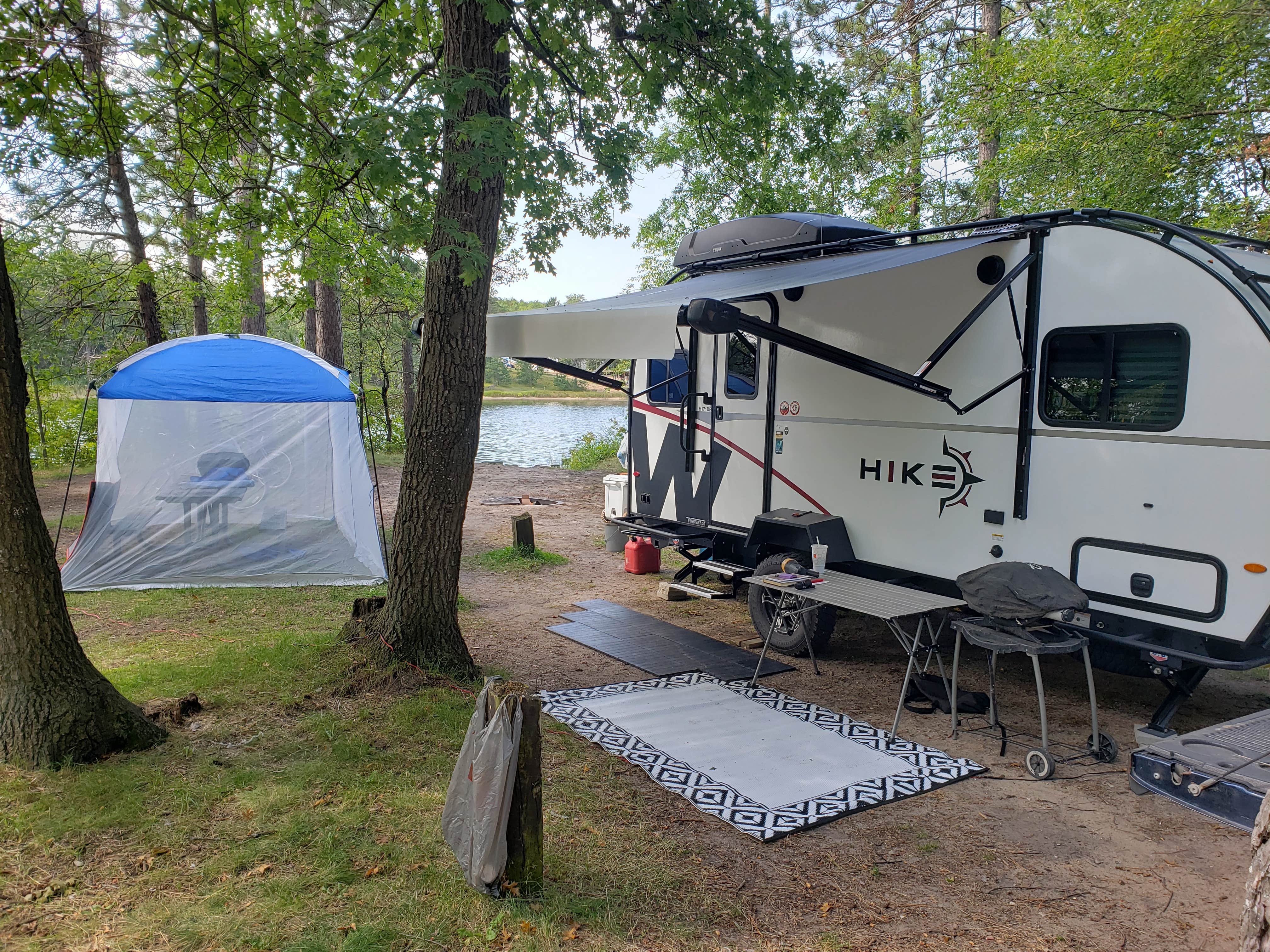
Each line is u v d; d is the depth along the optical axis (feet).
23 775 11.53
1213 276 13.03
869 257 17.24
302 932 8.59
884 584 16.76
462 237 14.23
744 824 11.43
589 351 18.53
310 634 19.13
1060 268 14.99
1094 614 14.67
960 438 16.71
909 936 9.13
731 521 22.82
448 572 16.46
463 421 16.16
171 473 24.57
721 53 19.21
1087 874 10.57
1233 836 11.62
